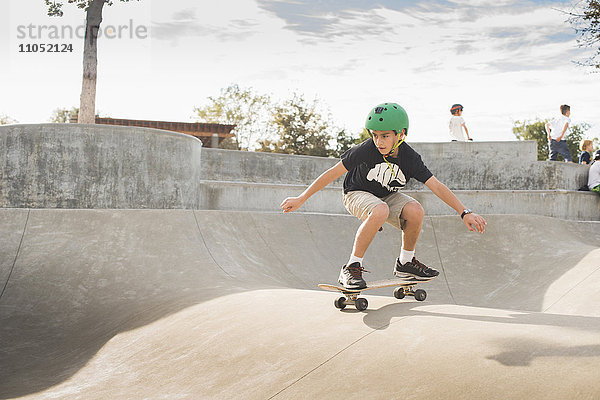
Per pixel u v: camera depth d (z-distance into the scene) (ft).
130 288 20.62
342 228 32.45
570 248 29.30
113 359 14.51
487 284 27.17
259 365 11.50
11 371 14.65
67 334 17.48
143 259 22.99
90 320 18.31
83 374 13.80
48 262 21.90
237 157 41.39
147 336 15.42
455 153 41.68
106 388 12.50
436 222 33.30
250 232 28.86
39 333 17.52
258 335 12.96
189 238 25.64
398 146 12.45
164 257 23.52
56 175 27.78
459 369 8.83
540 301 23.41
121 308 18.84
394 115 11.80
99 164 28.35
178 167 30.83
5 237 23.06
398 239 31.94
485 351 9.11
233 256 25.59
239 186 38.14
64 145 27.86
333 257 29.63
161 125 83.41
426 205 40.81
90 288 20.51
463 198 40.65
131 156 29.09
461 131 42.01
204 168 40.27
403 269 13.58
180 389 11.59
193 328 14.89
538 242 30.42
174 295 19.25
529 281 26.35
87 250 23.00
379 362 9.96
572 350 8.42
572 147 144.87
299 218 31.91
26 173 27.68
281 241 29.27
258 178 42.06
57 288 20.34
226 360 12.28
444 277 28.14
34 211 24.88
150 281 21.27
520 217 32.86
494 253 30.01
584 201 40.34
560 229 33.06
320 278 26.78
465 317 11.28
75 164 27.96
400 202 12.98
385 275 28.66
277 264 26.89
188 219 27.12
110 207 28.50
